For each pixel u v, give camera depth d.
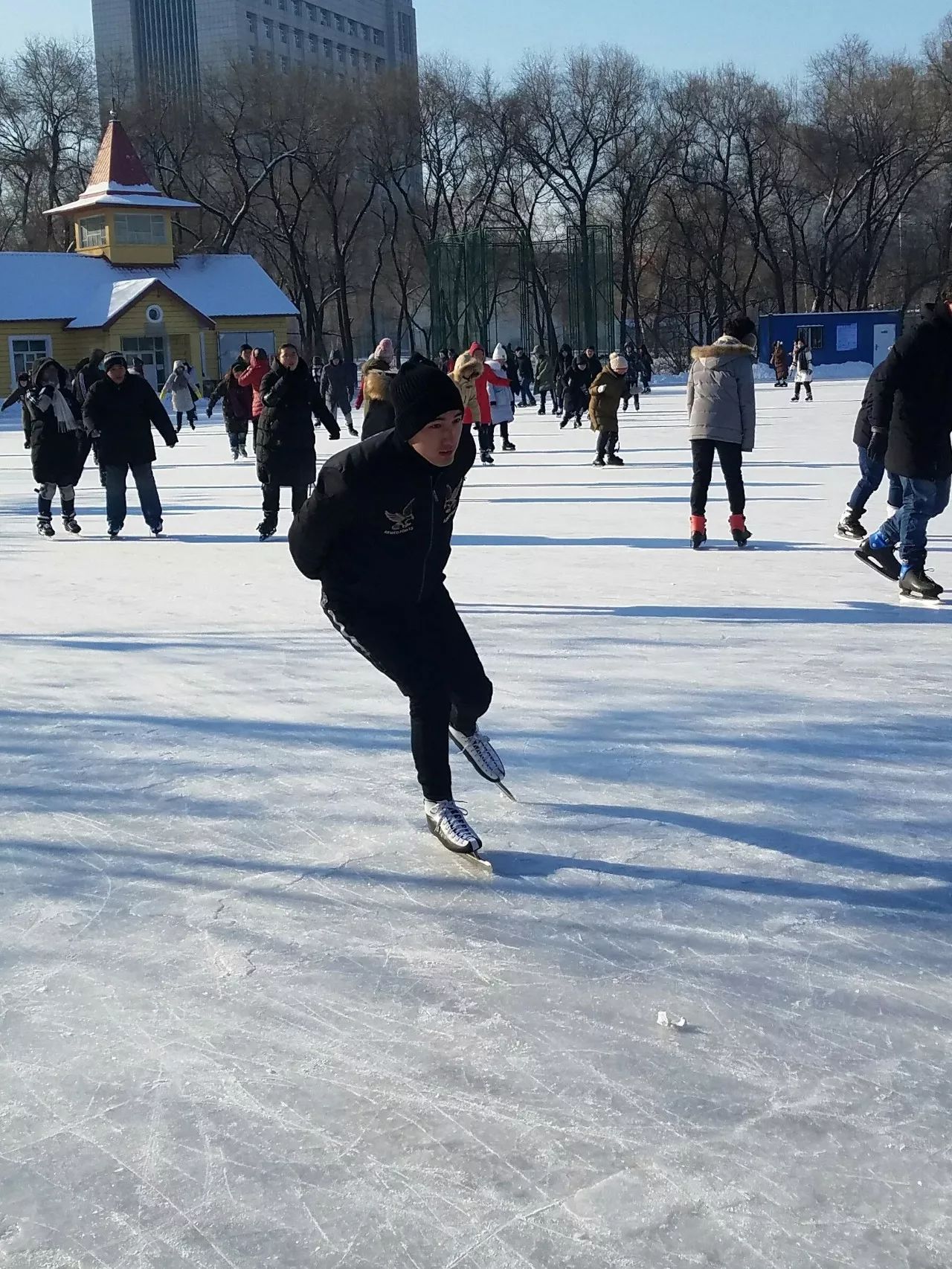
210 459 23.66
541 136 58.53
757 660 6.45
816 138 56.56
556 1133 2.53
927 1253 2.17
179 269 50.72
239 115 57.28
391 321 78.12
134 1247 2.23
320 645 7.02
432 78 59.16
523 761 4.89
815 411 30.91
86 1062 2.82
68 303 47.75
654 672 6.24
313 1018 2.99
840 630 7.14
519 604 8.14
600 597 8.34
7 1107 2.66
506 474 17.95
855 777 4.62
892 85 55.38
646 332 66.00
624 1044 2.85
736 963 3.23
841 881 3.72
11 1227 2.29
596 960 3.26
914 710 5.46
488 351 43.56
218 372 49.75
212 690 6.07
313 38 130.75
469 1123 2.56
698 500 10.41
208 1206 2.33
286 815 4.35
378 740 5.19
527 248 45.97
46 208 66.00
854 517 10.67
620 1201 2.31
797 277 64.12
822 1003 3.02
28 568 10.45
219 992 3.13
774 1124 2.54
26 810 4.46
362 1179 2.40
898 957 3.25
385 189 60.66
